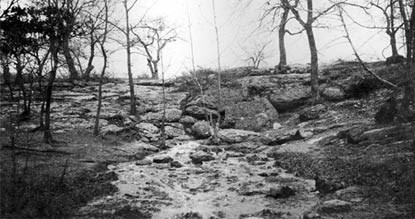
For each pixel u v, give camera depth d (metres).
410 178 10.77
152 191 13.52
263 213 10.73
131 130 22.97
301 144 18.88
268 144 20.62
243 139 22.36
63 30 16.64
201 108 26.47
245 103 27.14
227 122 25.14
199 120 26.09
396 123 15.34
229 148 20.98
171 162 17.64
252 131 23.86
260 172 15.84
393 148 13.70
